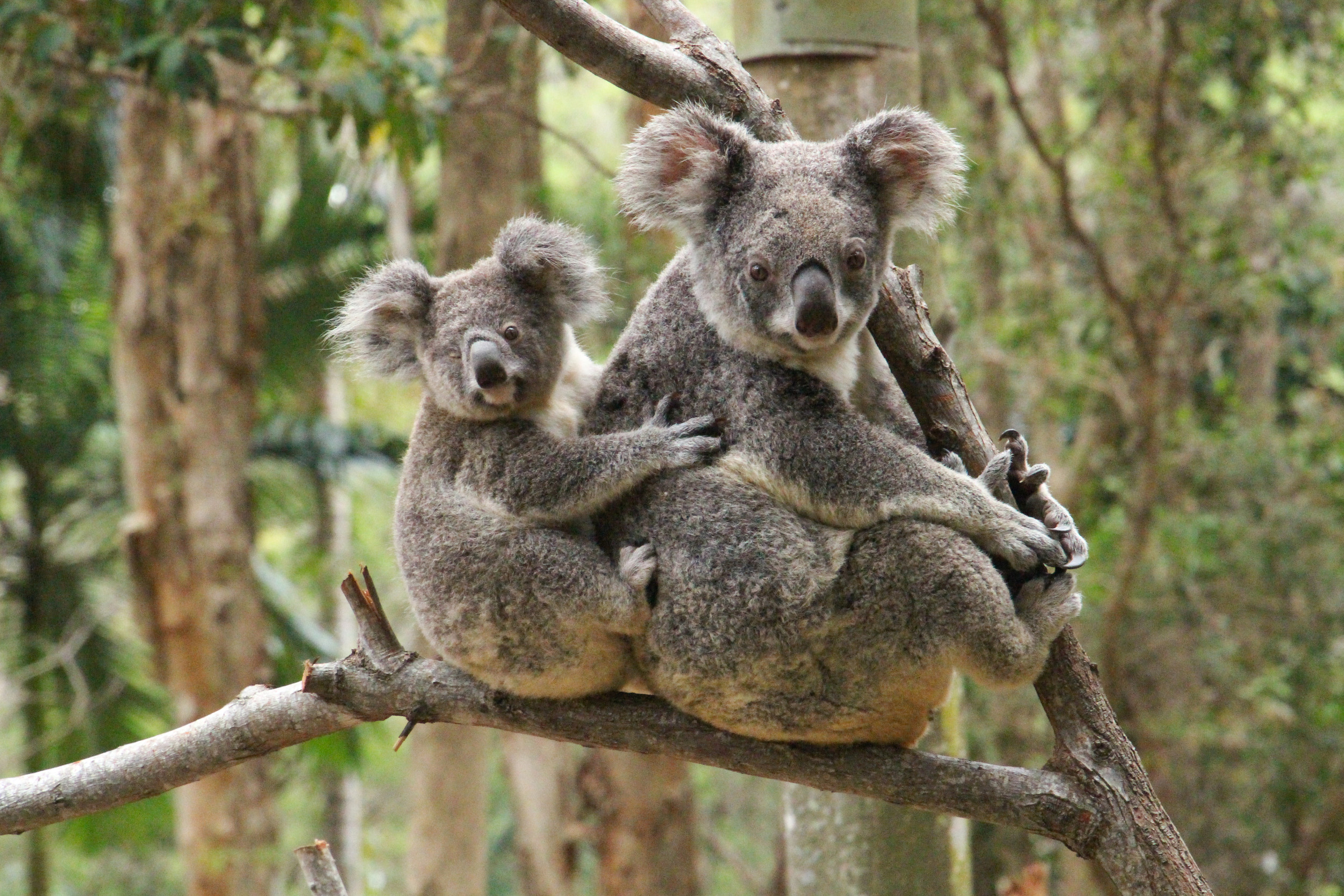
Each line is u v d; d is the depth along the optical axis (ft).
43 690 55.72
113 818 56.49
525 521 16.14
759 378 16.05
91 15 32.58
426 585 16.37
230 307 50.31
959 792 15.28
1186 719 47.93
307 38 30.68
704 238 16.58
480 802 47.85
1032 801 15.16
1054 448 52.13
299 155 55.88
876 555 14.84
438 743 47.34
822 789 15.67
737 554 15.25
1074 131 56.24
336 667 16.71
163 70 29.30
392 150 33.65
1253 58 43.39
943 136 16.65
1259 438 46.47
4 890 74.84
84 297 55.31
